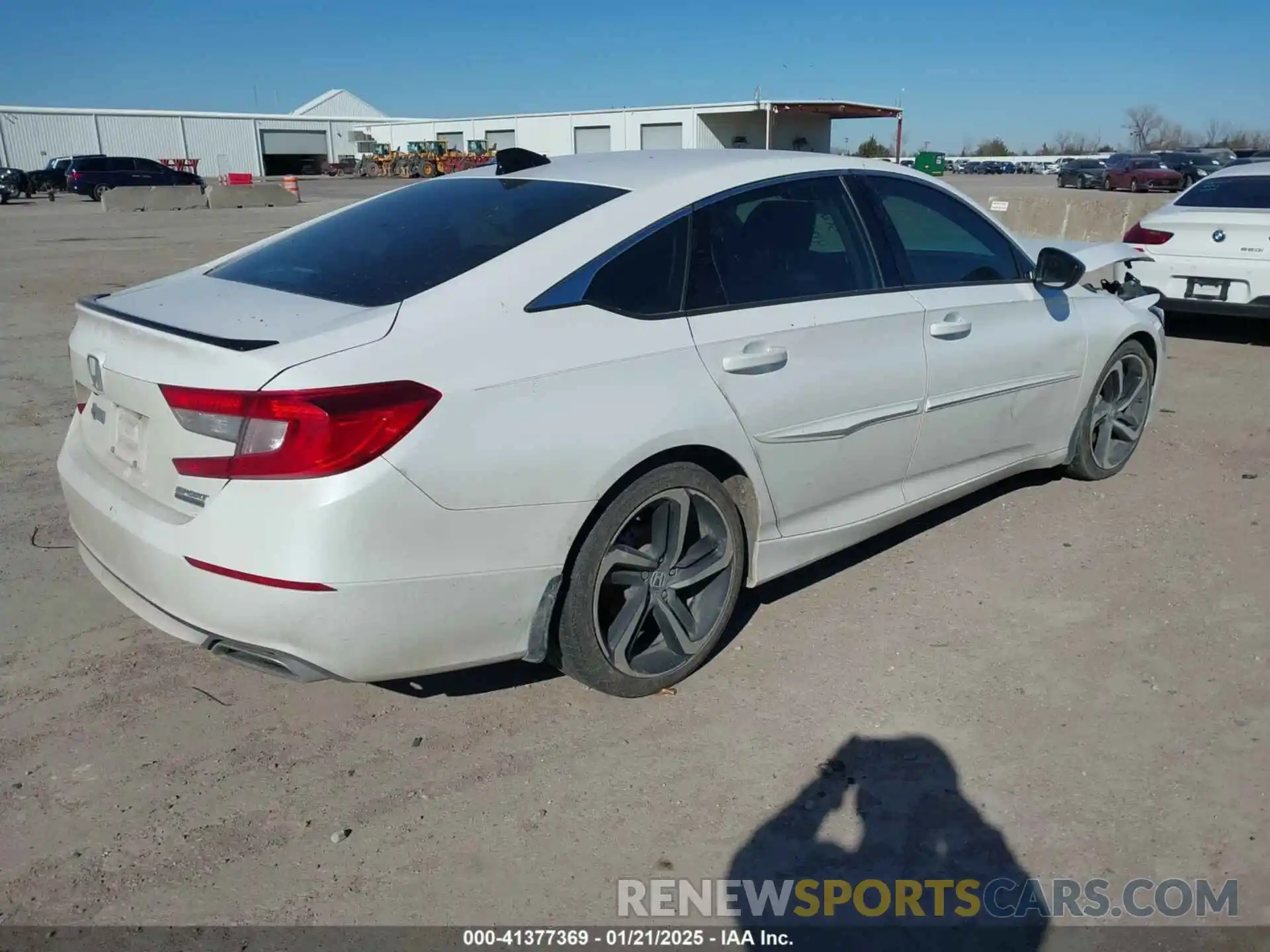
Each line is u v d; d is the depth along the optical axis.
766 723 3.17
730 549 3.36
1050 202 15.66
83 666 3.45
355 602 2.53
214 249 17.48
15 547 4.38
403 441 2.53
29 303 10.86
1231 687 3.37
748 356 3.25
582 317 2.93
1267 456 5.75
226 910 2.42
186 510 2.62
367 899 2.46
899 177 4.07
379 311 2.73
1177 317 10.41
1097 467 5.21
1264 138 97.69
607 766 2.96
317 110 84.19
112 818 2.72
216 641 2.65
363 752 3.02
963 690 3.35
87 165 38.19
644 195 3.23
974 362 4.12
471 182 3.71
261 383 2.46
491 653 2.86
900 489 4.05
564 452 2.79
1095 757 2.99
